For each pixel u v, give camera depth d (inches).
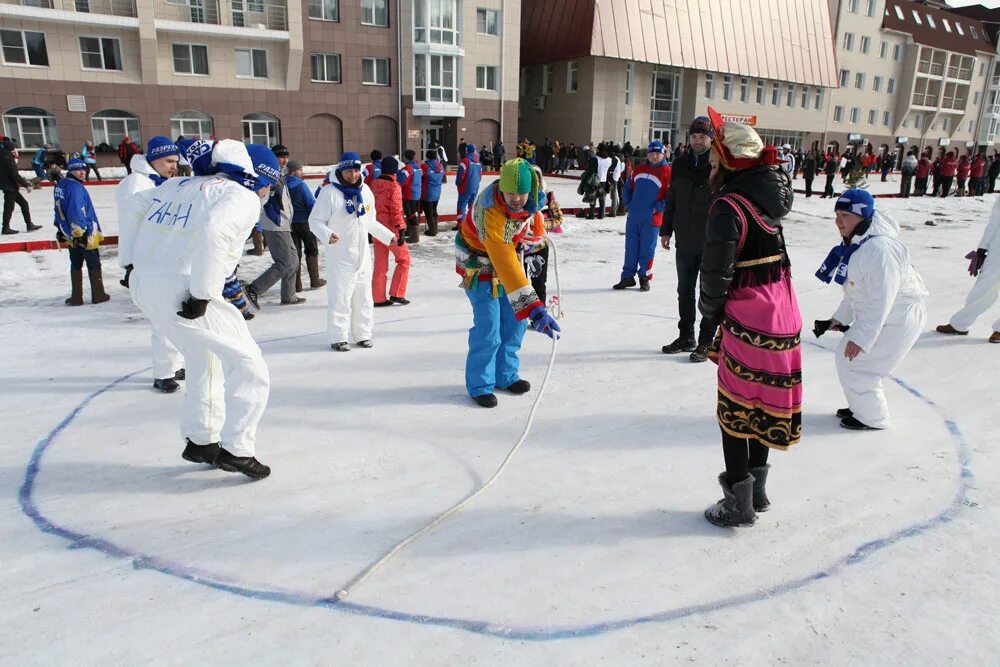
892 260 146.5
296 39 1128.2
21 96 989.8
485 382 179.8
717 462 149.1
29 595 103.3
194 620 98.0
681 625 97.4
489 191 158.2
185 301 124.6
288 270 286.8
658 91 1508.4
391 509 128.9
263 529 122.0
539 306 158.2
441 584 106.5
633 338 248.4
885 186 1197.1
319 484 138.4
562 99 1473.9
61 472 143.3
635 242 328.2
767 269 113.3
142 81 1055.6
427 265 409.1
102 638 94.2
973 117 2273.6
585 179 623.2
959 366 217.8
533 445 157.1
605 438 161.2
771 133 1710.1
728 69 1496.1
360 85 1213.7
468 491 135.9
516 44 1318.9
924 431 165.9
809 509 129.3
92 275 297.9
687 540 119.0
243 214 126.6
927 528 122.6
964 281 367.9
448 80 1275.8
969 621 98.1
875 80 1939.0
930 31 2014.0
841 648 92.8
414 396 187.8
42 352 228.5
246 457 137.3
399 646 92.9
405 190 487.5
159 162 202.7
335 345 229.8
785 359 113.1
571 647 92.9
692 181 216.2
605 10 1330.0
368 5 1196.5
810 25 1649.9
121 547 116.3
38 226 506.0
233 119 1130.7
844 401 187.0
